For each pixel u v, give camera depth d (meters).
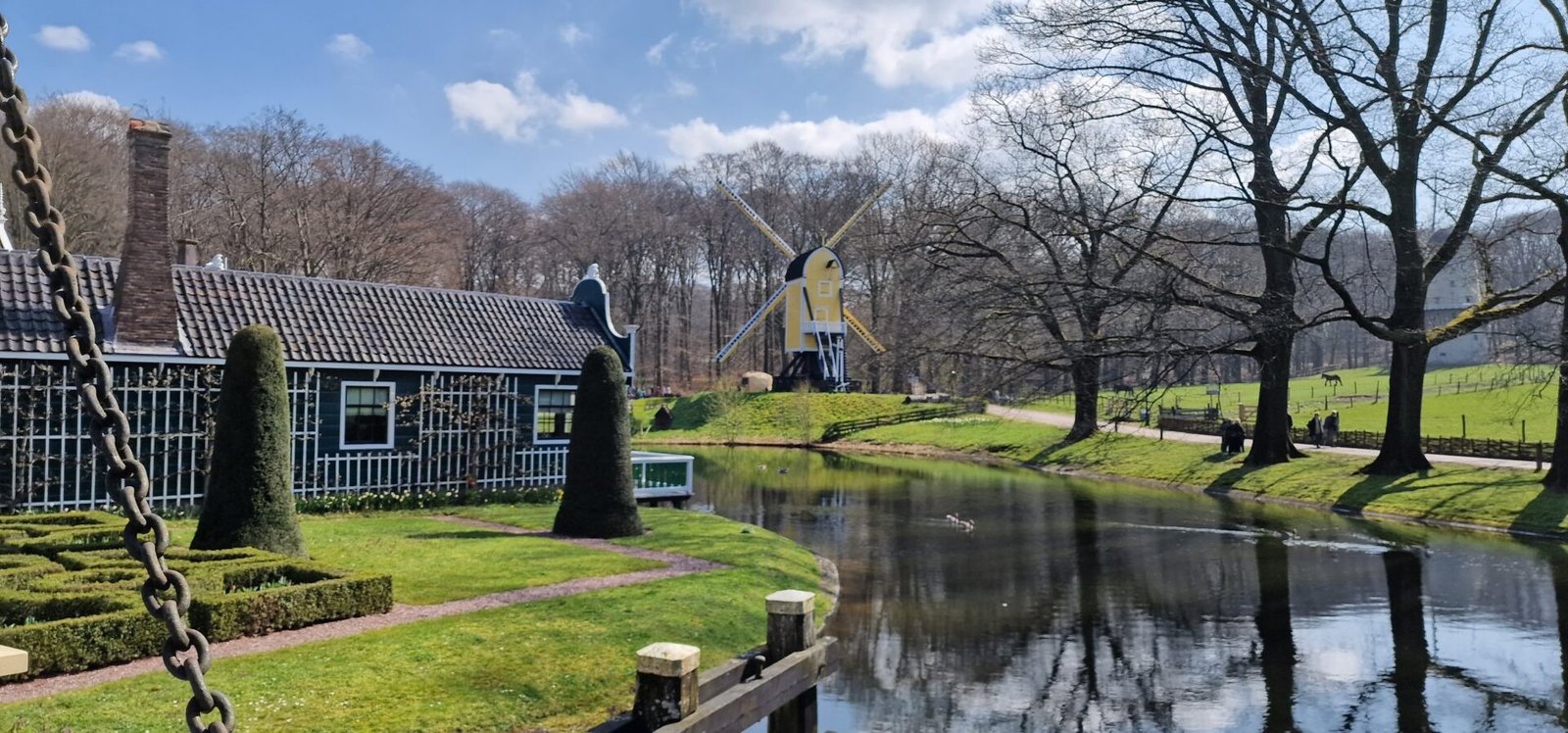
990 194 34.69
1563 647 14.30
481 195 83.12
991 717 11.35
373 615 12.47
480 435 25.62
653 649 8.20
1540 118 26.94
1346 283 31.19
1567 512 24.98
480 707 9.63
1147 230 28.77
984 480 39.09
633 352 28.45
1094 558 21.47
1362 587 18.39
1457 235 29.59
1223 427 39.00
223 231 57.16
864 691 12.26
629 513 20.31
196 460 21.16
